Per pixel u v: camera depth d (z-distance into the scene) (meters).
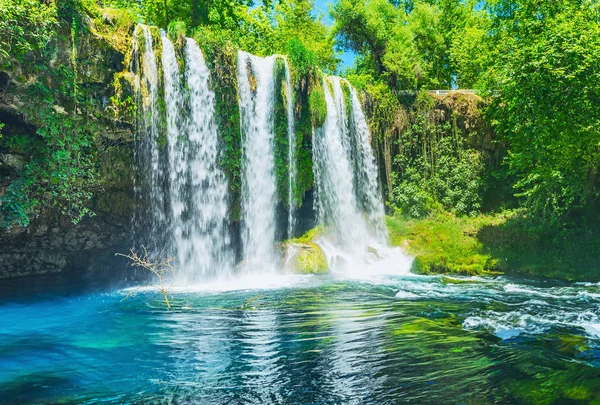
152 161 15.80
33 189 13.46
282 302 11.30
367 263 20.00
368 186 23.95
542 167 19.00
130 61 14.49
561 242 19.58
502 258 19.58
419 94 26.25
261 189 19.30
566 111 16.05
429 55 38.44
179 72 16.36
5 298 12.61
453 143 25.88
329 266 18.70
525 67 16.67
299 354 6.77
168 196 16.27
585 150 18.05
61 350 7.23
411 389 5.27
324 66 31.11
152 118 15.09
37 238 16.05
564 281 16.19
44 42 11.70
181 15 29.33
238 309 10.47
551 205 20.47
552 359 6.32
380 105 25.17
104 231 17.28
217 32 19.08
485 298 11.97
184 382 5.68
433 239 21.91
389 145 25.36
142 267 17.48
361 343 7.32
